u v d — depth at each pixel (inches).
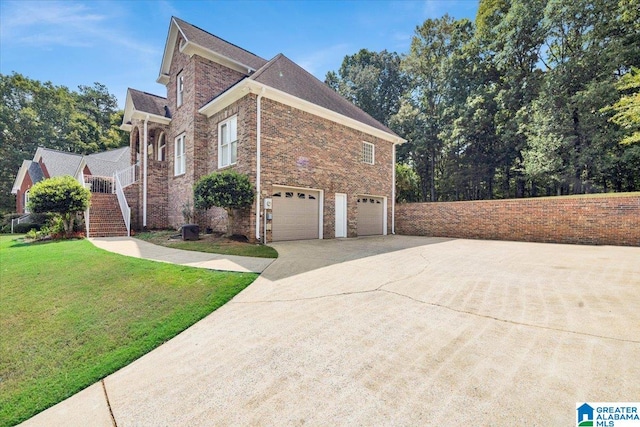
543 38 732.7
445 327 132.1
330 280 215.0
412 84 1091.3
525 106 754.2
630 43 611.5
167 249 339.6
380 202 627.5
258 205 391.9
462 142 941.8
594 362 100.1
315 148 472.1
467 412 77.4
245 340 125.7
